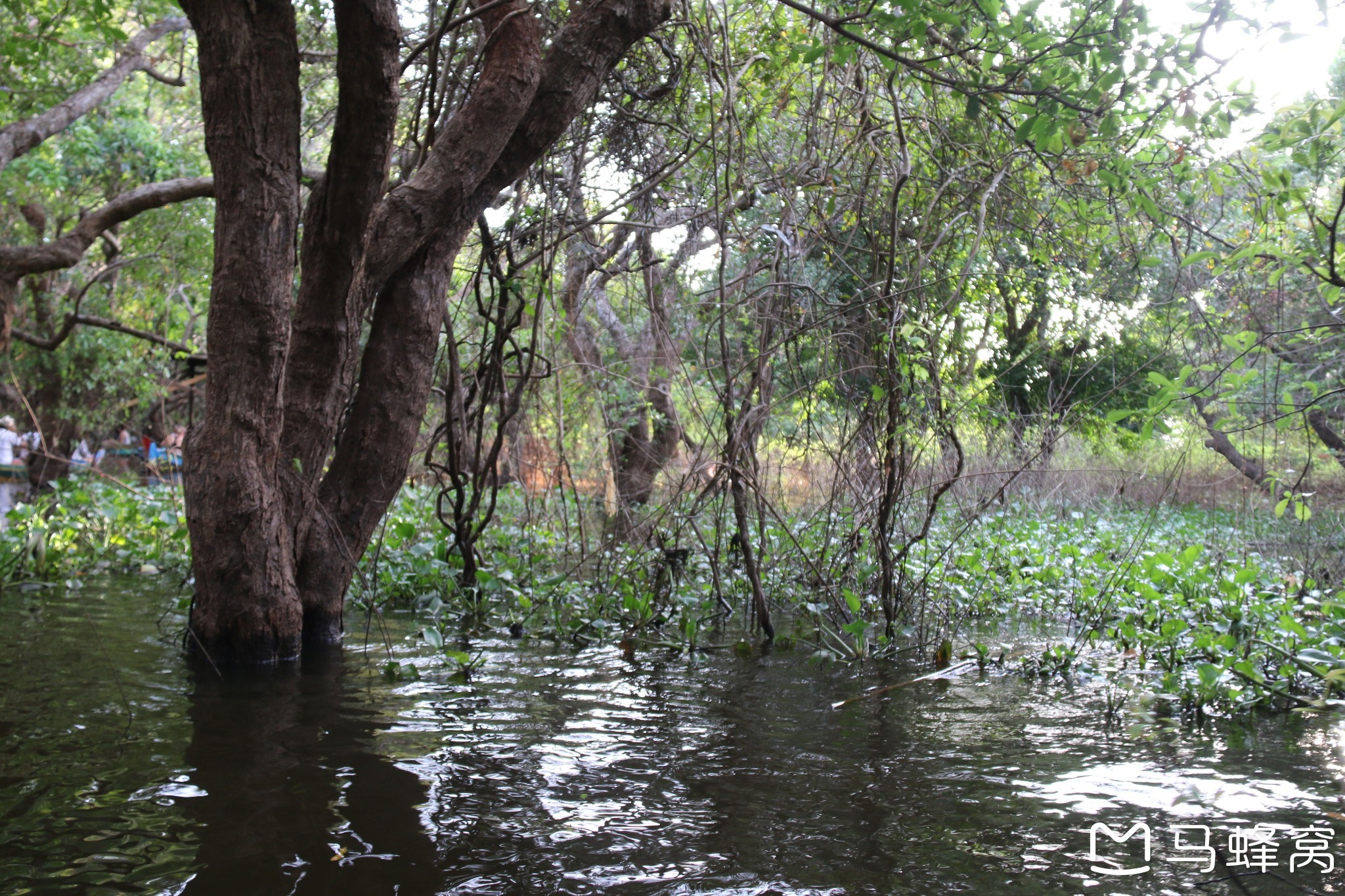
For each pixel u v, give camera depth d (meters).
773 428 6.15
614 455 8.40
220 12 4.04
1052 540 8.80
